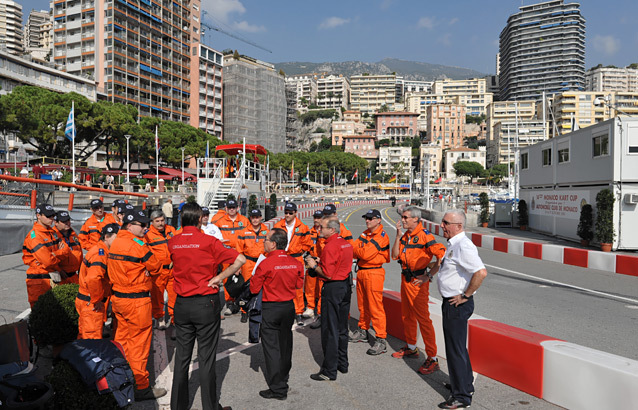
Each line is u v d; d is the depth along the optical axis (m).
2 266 11.06
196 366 5.21
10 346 3.76
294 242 7.25
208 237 3.95
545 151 20.58
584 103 140.75
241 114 131.38
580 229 16.33
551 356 4.22
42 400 3.10
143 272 4.36
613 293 9.36
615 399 3.72
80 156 56.56
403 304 5.43
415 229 5.10
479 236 18.17
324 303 4.81
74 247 6.39
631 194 14.73
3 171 34.28
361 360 5.41
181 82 104.25
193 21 109.88
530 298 8.78
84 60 85.25
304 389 4.57
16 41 194.00
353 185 155.25
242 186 22.94
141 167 66.56
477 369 5.01
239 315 7.50
